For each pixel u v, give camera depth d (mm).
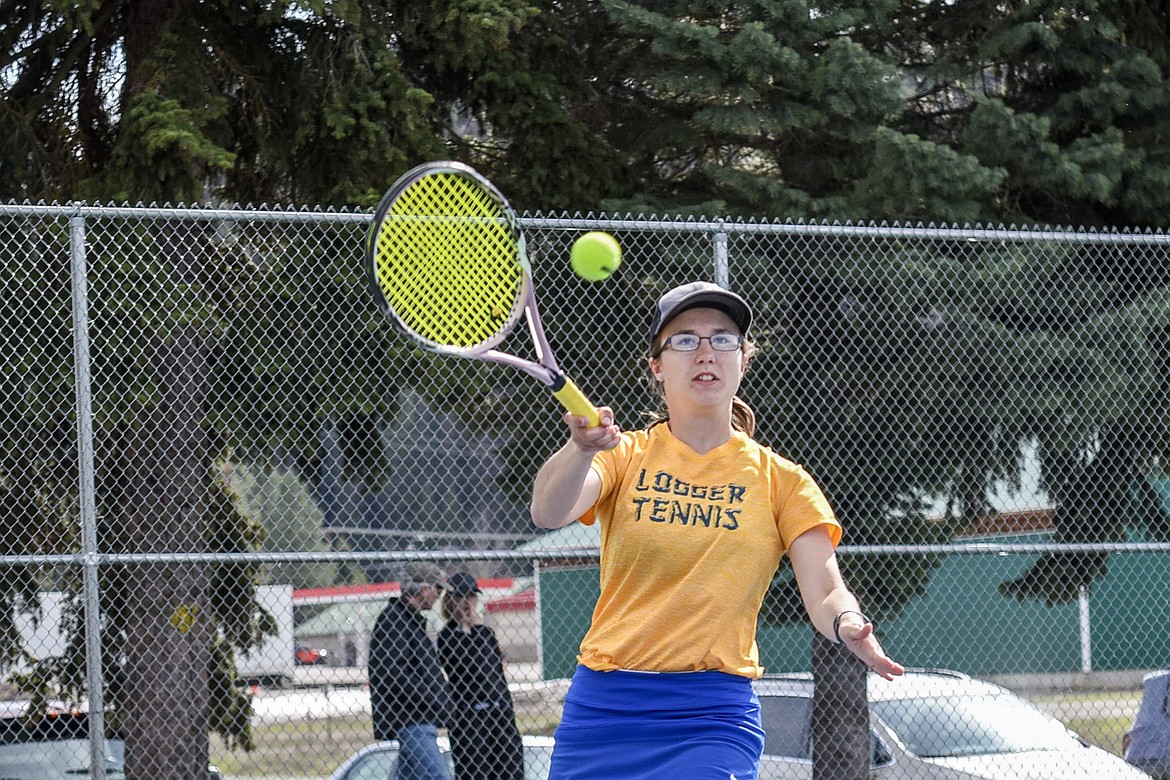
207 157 13172
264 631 14984
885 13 15273
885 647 15258
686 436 5805
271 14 14242
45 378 13297
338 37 14758
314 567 19078
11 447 13359
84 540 11125
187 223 13352
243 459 14164
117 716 13852
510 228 5738
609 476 5727
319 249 13938
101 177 13766
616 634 5676
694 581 5578
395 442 14719
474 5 14539
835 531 5754
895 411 14672
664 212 14570
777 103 14516
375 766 12992
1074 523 15258
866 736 14148
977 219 14367
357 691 16016
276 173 15531
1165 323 14305
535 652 18203
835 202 14336
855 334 14422
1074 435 14758
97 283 13273
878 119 15156
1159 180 14906
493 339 5688
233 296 13703
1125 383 14242
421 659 12453
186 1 14891
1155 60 16375
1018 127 14320
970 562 18047
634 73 15609
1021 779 13938
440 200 5762
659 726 5594
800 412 14586
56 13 14797
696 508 5625
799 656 18250
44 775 13266
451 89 16297
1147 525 15852
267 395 13883
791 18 14688
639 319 14273
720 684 5621
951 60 16703
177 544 13781
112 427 13367
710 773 5477
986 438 15000
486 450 14930
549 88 15523
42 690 13875
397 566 15250
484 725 12547
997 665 18703
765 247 14461
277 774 14766
